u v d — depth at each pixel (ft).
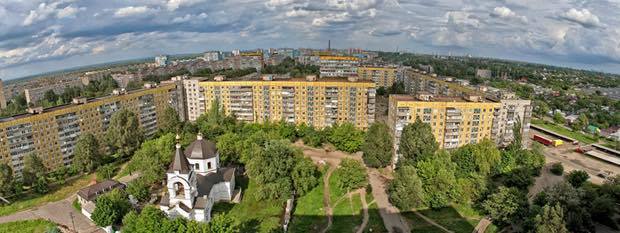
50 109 453.99
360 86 549.95
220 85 590.96
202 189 330.13
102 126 504.84
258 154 368.89
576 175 411.75
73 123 465.47
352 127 515.91
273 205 349.00
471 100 461.37
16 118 415.23
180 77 643.86
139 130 502.38
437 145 414.00
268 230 307.58
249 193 371.76
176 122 542.98
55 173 424.87
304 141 548.72
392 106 470.39
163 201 306.96
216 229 246.27
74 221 328.70
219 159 405.39
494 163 414.62
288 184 352.49
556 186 336.08
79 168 431.43
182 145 428.56
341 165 399.24
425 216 339.36
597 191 365.61
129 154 494.18
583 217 297.53
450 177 357.41
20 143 414.82
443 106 445.37
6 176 363.97
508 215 314.35
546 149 570.87
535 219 275.18
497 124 463.83
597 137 632.79
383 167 458.91
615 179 382.42
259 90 576.20
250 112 591.78
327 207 357.20
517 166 439.22
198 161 347.97
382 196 378.32
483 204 333.62
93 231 310.65
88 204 345.10
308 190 389.80
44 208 355.15
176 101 609.83
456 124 453.17
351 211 348.38
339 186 394.32
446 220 332.19
